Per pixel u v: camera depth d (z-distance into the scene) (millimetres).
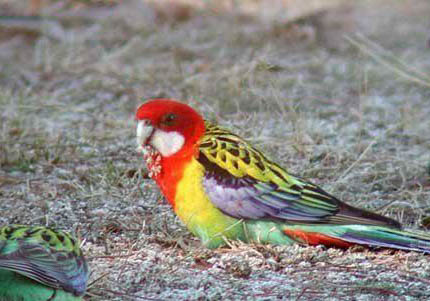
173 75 26047
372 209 16781
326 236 14430
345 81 26500
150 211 16391
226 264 13664
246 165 14555
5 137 20344
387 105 24359
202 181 14469
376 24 33594
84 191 17250
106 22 31500
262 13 32688
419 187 18156
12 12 32188
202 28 31344
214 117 20141
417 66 27781
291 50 29766
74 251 11750
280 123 21297
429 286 13102
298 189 14586
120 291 12734
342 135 21375
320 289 12914
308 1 35094
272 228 14555
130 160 19297
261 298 12555
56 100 24281
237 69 24641
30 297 11164
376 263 13977
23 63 28156
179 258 14055
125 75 26359
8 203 17000
